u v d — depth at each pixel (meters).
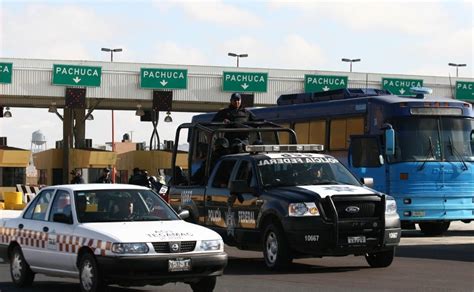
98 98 91.00
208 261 20.25
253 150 28.64
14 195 69.38
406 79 92.44
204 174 30.73
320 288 21.95
